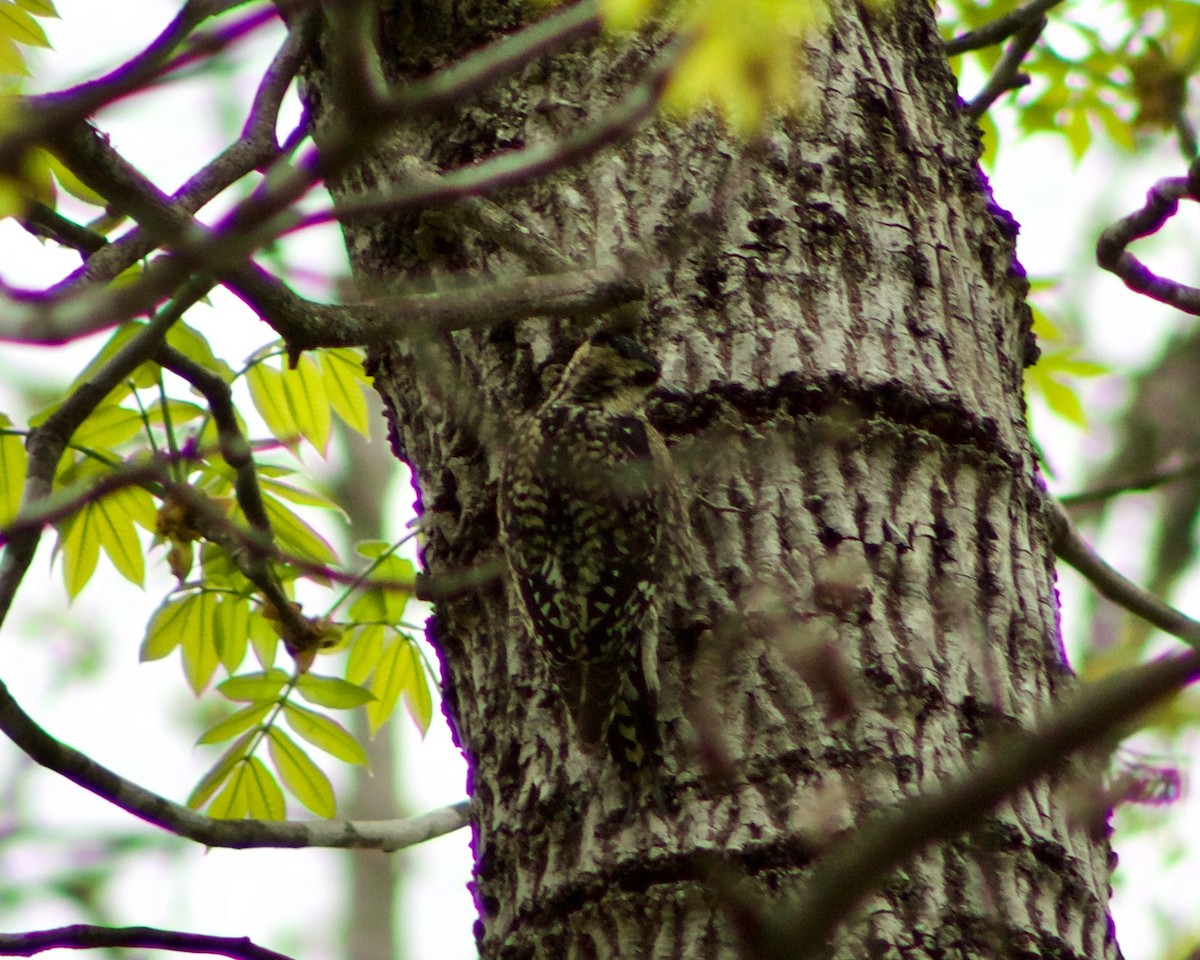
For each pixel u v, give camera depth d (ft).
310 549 38.19
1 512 36.22
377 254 32.58
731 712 26.96
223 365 38.04
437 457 31.81
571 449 30.04
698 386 29.35
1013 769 13.19
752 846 25.49
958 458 29.19
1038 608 28.94
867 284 30.07
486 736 29.53
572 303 27.58
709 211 29.14
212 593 38.11
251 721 36.86
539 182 31.53
